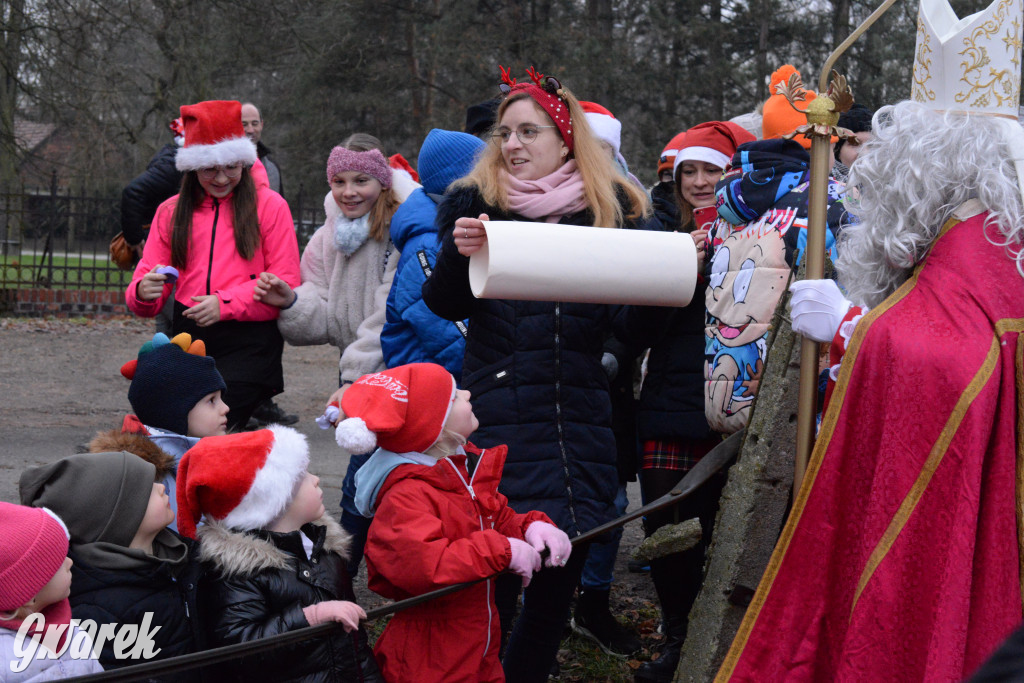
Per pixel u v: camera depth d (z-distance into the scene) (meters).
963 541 2.10
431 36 21.50
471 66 21.47
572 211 2.97
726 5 21.14
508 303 2.92
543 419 2.87
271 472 2.54
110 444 2.78
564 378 2.88
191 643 2.44
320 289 4.78
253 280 4.80
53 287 16.81
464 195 2.98
